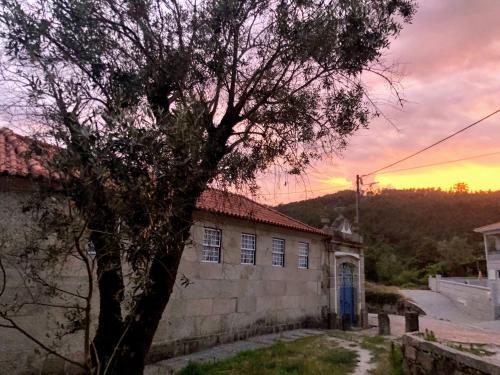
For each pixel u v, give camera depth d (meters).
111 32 5.95
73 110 4.14
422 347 7.85
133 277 3.90
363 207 77.19
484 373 5.95
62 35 5.30
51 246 3.75
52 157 3.41
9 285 7.87
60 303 8.55
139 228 3.55
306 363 10.12
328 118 7.70
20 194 7.71
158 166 3.56
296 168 7.78
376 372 9.26
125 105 4.54
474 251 57.62
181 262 12.22
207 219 13.16
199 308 12.68
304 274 18.05
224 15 6.40
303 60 6.95
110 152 3.32
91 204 3.32
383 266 52.75
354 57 6.82
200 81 6.30
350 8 6.61
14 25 4.92
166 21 6.37
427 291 41.44
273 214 17.97
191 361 10.48
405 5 6.93
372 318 23.80
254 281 15.17
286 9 6.79
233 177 6.78
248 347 12.91
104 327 5.37
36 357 8.36
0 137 9.41
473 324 22.12
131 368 5.29
